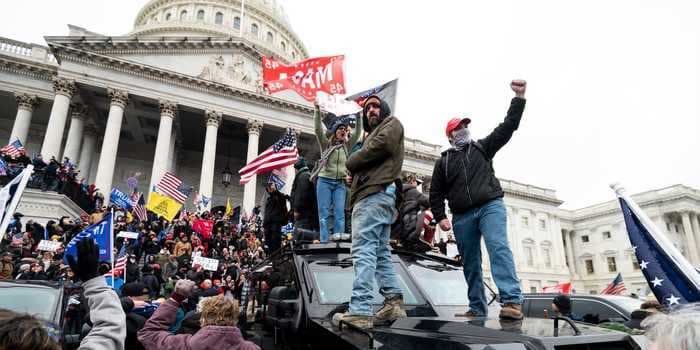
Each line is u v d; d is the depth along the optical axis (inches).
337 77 411.2
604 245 2728.8
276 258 200.8
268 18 2554.1
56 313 220.4
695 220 2484.0
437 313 155.7
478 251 155.3
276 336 166.1
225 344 150.8
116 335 104.6
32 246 588.1
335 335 123.3
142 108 1462.8
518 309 132.6
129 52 1386.6
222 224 926.4
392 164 144.6
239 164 1817.2
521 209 2488.9
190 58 1476.4
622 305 327.9
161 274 574.2
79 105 1369.3
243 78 1523.1
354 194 148.5
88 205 997.2
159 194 785.6
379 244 146.9
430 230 260.1
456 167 159.2
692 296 169.3
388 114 159.9
